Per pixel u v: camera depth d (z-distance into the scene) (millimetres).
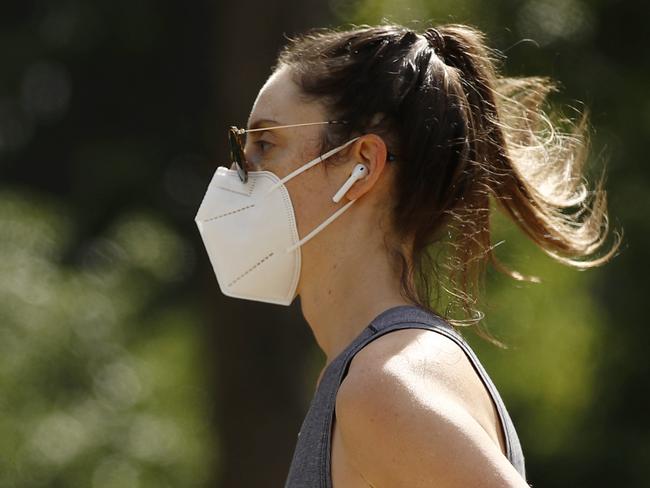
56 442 24578
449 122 6094
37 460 24188
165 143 41500
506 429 5570
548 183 6902
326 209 6121
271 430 20812
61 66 43156
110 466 25438
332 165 6109
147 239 33094
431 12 15047
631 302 23578
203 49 41250
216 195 6457
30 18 42969
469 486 4871
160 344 32094
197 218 6480
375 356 5332
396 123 6051
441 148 6047
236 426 20922
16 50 42406
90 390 27188
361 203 6086
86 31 41688
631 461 25656
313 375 22422
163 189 40812
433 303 6457
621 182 19062
